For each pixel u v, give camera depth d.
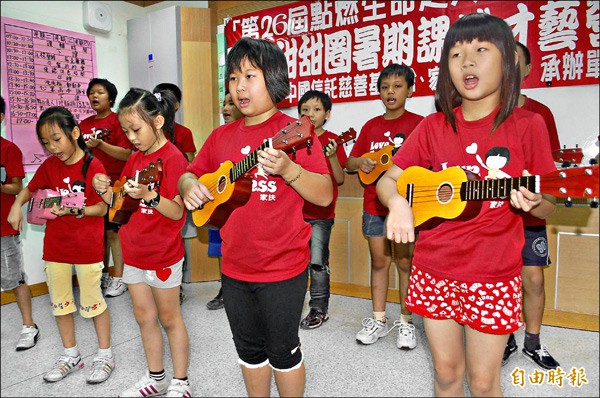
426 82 2.71
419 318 2.48
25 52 2.76
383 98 2.34
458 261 1.10
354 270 2.96
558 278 2.37
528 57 1.96
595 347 2.05
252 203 1.22
